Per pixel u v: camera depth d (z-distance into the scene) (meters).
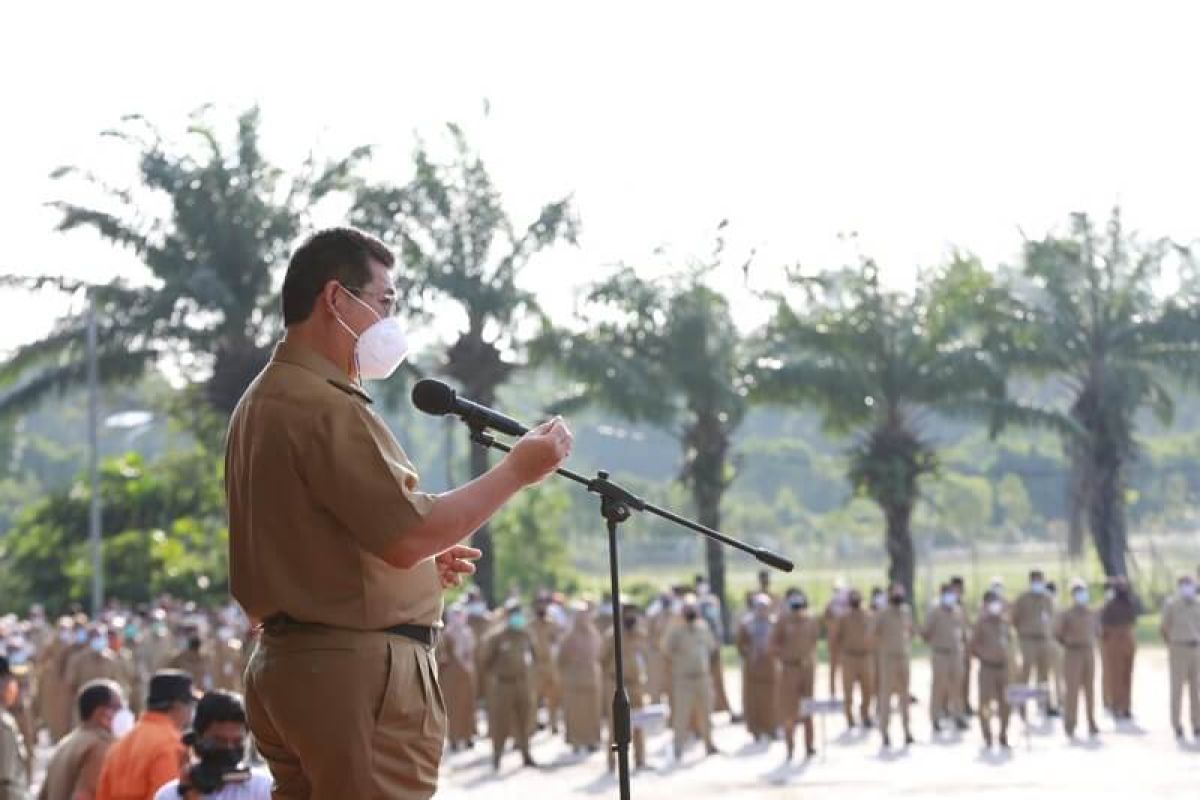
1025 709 30.88
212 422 54.50
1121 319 50.25
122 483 61.03
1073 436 49.72
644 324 48.09
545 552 66.31
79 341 45.84
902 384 49.50
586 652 31.98
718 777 27.16
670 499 73.56
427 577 5.27
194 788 9.33
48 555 59.78
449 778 28.80
